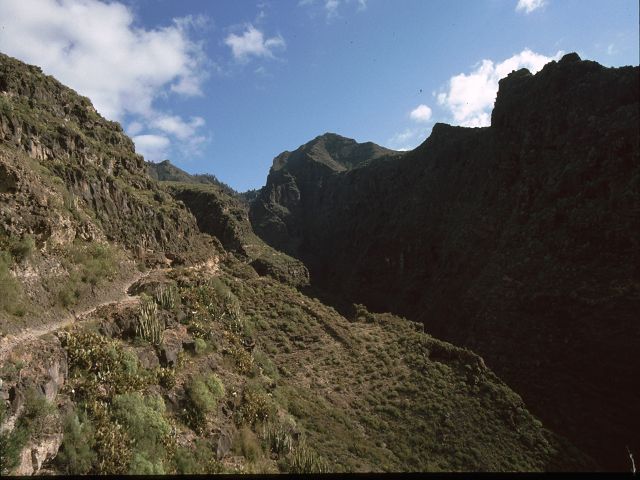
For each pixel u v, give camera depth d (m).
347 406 30.06
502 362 53.38
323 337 39.06
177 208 43.72
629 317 47.72
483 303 63.16
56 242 19.06
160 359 16.95
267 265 67.69
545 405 45.62
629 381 44.25
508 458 28.27
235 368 21.47
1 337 12.39
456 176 100.94
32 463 10.00
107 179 31.22
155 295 21.44
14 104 27.00
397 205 116.25
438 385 33.94
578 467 29.34
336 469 19.62
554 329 52.72
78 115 37.16
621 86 66.44
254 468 15.73
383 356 37.06
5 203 17.25
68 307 17.03
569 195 64.06
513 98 84.12
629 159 59.16
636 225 53.72
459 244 80.50
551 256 59.78
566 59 77.50
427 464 25.89
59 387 12.28
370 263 106.81
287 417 21.61
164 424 14.01
